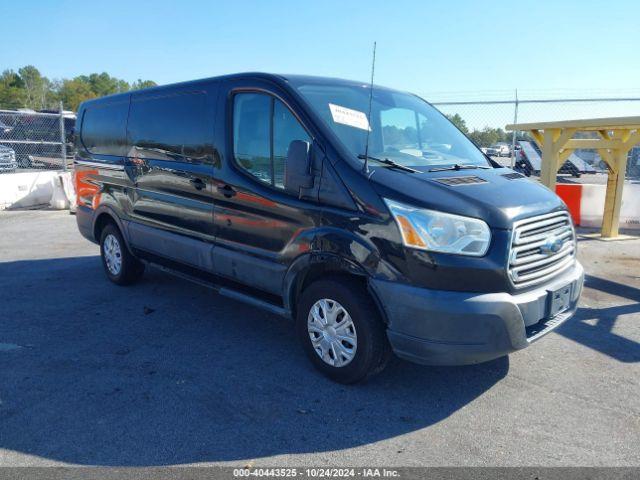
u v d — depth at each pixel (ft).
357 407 12.07
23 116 48.60
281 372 13.75
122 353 14.92
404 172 12.53
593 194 34.09
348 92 15.14
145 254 19.42
